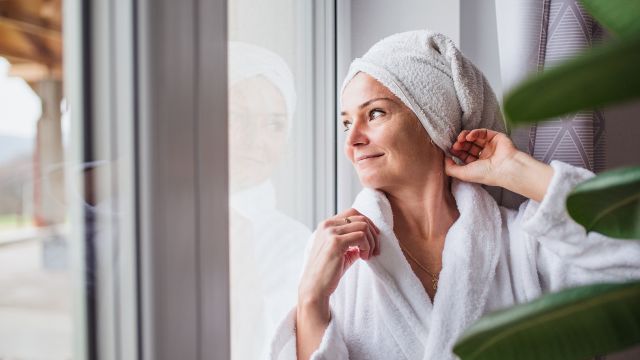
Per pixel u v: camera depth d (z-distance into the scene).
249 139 0.86
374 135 0.75
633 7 0.31
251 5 0.89
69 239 0.42
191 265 0.50
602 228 0.34
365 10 1.19
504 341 0.29
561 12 0.88
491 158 0.79
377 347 0.75
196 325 0.51
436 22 1.14
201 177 0.51
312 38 1.14
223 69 0.54
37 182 0.40
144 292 0.45
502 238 0.81
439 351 0.71
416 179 0.77
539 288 0.76
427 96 0.74
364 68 0.76
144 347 0.46
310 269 0.72
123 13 0.45
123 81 0.45
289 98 0.92
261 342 0.94
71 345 0.43
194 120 0.50
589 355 0.30
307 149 1.15
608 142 1.10
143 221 0.45
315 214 1.19
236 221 0.88
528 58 0.90
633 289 0.28
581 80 0.19
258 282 0.94
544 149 0.91
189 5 0.49
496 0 0.94
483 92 0.81
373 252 0.75
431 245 0.79
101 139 0.45
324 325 0.70
